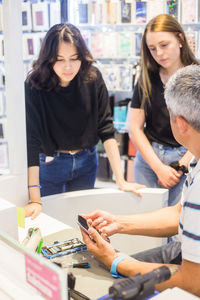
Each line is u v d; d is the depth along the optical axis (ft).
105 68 13.69
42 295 2.37
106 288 3.34
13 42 4.61
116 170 6.48
